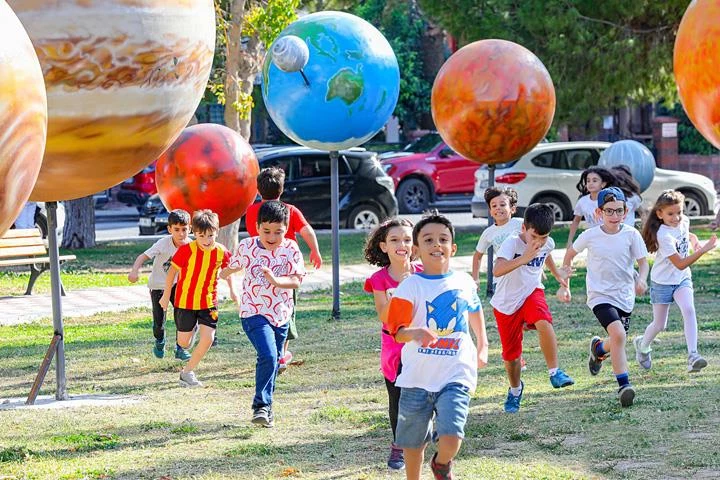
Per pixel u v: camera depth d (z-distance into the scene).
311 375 12.27
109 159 7.29
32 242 19.81
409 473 7.27
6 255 19.44
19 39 4.50
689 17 8.28
